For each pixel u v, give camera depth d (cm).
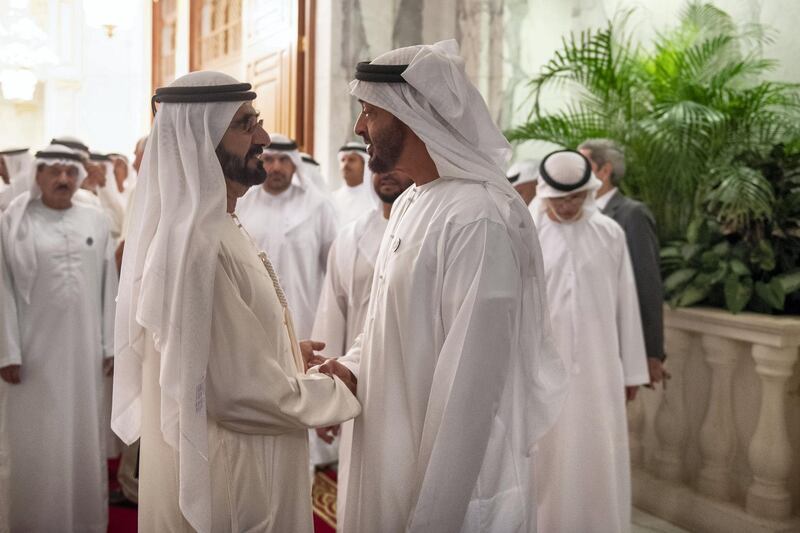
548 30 542
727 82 417
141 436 166
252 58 611
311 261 387
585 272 276
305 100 548
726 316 307
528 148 546
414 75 160
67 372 298
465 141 167
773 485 297
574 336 273
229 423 158
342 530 180
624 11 493
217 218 160
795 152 352
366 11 534
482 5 537
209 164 160
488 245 154
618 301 284
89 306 306
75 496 305
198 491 148
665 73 413
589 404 271
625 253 285
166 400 151
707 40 410
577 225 281
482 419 151
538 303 169
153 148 164
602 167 317
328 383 169
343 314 297
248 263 164
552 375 171
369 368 171
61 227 303
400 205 182
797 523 294
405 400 164
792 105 382
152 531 161
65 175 301
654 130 369
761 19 414
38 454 294
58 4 906
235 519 158
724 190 323
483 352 151
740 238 332
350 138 536
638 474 351
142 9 884
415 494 157
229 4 676
